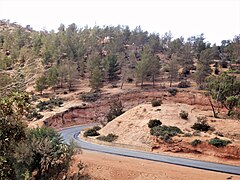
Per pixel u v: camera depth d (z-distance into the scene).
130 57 107.75
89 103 75.56
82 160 28.42
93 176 25.75
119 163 28.77
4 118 9.00
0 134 8.92
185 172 26.47
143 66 84.44
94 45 118.94
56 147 19.11
